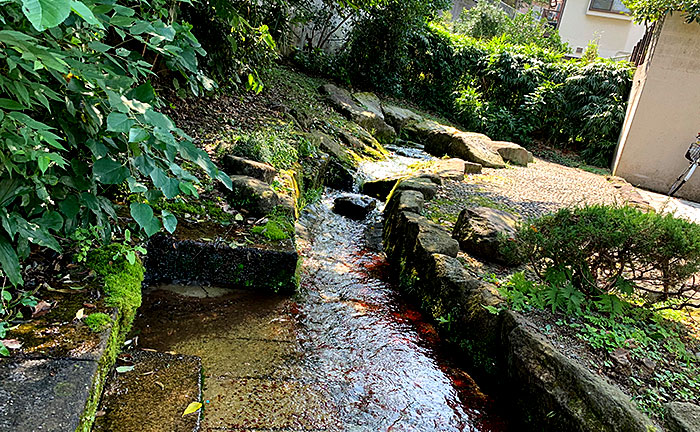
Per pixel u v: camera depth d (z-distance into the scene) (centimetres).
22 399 153
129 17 174
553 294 290
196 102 571
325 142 679
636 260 290
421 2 1038
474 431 236
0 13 142
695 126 849
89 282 224
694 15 798
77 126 189
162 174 176
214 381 231
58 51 151
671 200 800
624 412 193
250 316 297
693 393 228
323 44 1112
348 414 230
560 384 217
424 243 371
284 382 243
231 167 427
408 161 813
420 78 1249
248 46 499
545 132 1198
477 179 722
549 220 309
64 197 197
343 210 545
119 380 207
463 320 297
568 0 1722
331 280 377
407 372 275
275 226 351
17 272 174
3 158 156
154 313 278
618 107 1051
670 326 290
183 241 304
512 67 1163
